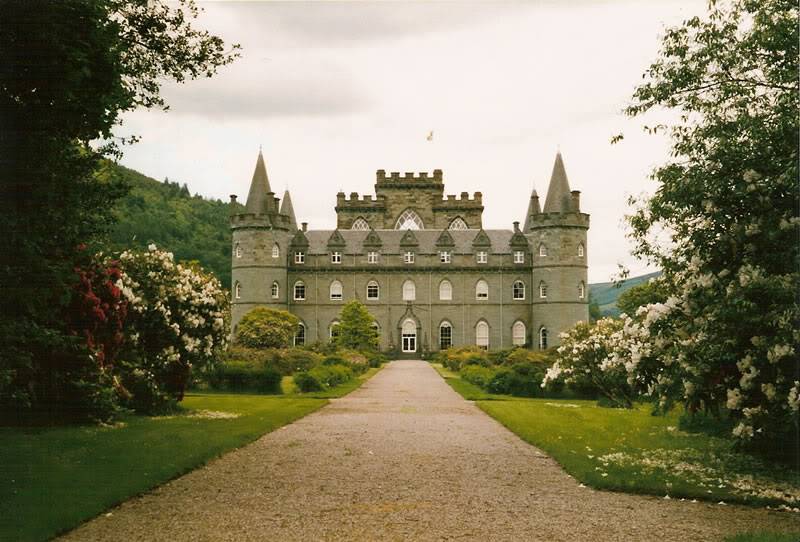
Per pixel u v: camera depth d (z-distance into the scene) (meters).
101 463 11.91
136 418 19.59
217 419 19.56
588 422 19.59
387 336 83.81
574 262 80.44
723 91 12.41
